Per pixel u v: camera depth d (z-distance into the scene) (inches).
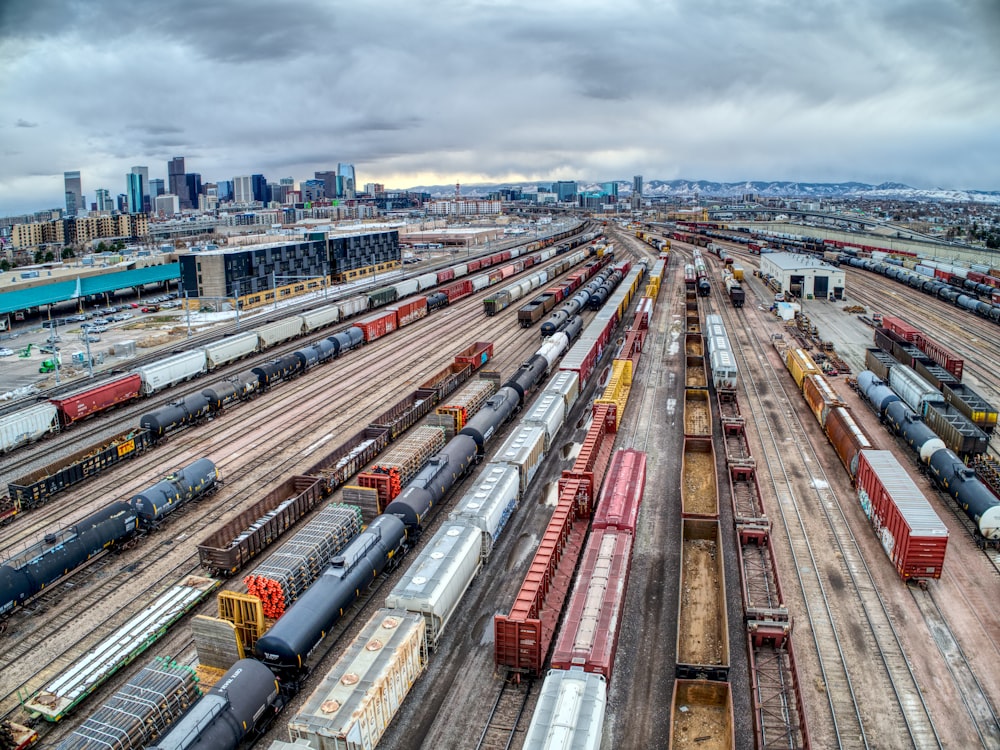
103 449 2381.9
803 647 1451.8
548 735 1026.1
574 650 1224.2
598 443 2279.8
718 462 2373.3
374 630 1302.9
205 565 1711.4
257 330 3917.3
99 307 5930.1
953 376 2898.6
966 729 1234.6
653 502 2092.8
